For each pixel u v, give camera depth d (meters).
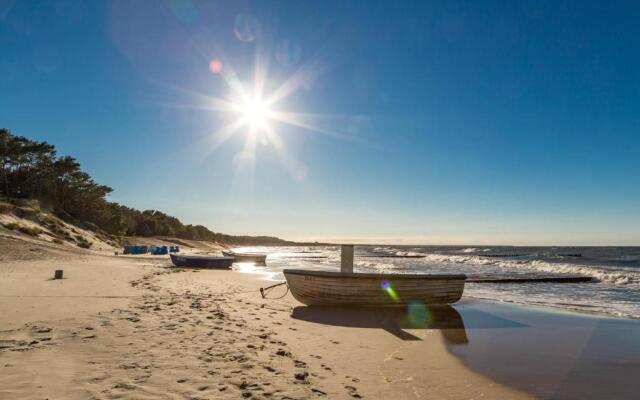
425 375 6.16
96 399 4.19
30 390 4.36
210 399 4.37
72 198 77.06
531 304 14.74
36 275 17.27
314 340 8.02
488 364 6.93
